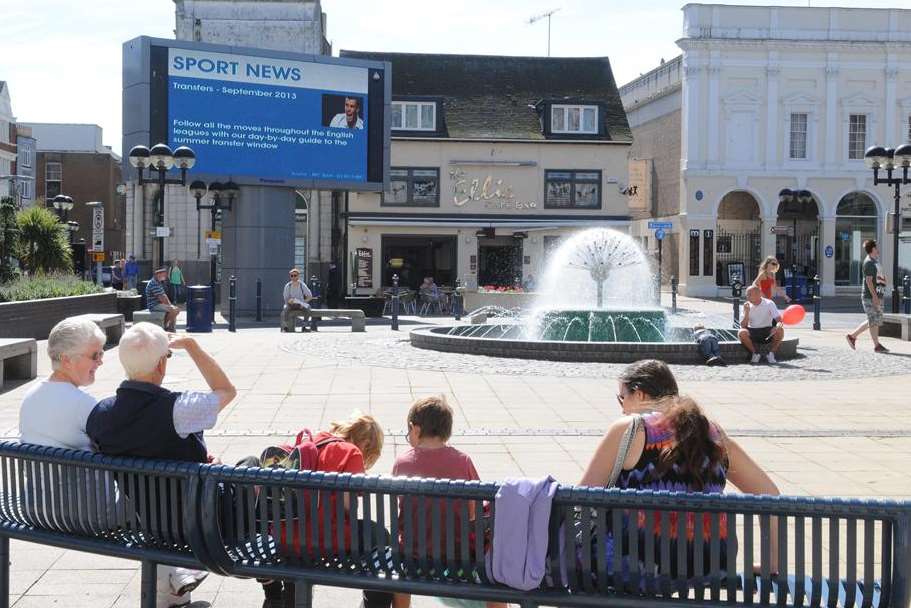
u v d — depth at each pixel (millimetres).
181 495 4164
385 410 11289
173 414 4320
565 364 15852
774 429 10109
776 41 48656
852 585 3518
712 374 14859
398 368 15453
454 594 3799
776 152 49312
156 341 4406
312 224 44375
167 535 4191
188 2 44812
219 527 4094
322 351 18344
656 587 3650
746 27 48875
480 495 3725
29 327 19562
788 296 46500
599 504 3637
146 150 24516
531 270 44844
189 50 30125
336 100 32312
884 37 49219
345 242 39438
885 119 49312
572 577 3682
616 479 4055
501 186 45000
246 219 31406
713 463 4027
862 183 49250
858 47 48844
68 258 35812
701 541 3629
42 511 4508
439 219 44188
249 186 31297
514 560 3668
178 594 5070
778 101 49219
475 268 44688
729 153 49344
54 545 4445
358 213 44188
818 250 49844
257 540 4141
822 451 8953
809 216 50312
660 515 3621
